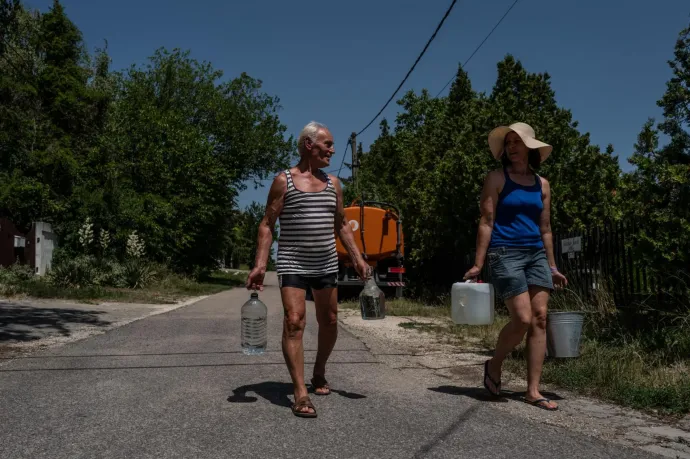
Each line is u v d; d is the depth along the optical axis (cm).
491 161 1358
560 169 1221
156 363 595
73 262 1847
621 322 714
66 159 2655
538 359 443
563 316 466
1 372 545
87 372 545
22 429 356
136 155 3047
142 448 321
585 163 1205
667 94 721
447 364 629
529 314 431
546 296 441
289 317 411
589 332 728
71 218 2481
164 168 3003
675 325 636
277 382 501
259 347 476
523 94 1392
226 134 3750
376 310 475
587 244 874
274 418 384
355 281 1655
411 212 1730
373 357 664
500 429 370
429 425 375
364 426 369
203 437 341
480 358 668
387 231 1669
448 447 331
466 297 446
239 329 934
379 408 417
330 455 313
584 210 1175
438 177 1480
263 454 313
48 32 2941
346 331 938
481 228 446
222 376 526
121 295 1711
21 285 1622
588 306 820
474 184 1373
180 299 1838
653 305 699
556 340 467
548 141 1242
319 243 424
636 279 761
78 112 2959
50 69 2898
